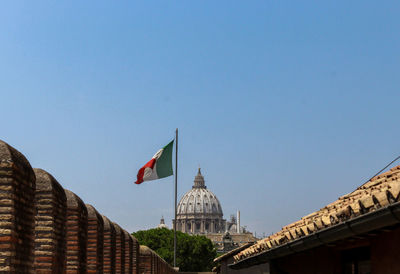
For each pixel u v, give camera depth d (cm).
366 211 764
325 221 899
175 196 4803
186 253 14012
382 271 905
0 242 834
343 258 1163
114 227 1806
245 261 1608
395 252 855
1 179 843
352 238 952
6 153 852
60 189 1123
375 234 908
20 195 883
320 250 1264
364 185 1282
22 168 892
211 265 14200
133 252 2370
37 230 1051
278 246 1176
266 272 3812
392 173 1194
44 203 1055
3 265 828
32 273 954
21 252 890
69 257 1241
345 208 812
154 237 14250
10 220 839
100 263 1512
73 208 1255
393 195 691
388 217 717
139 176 3644
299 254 1391
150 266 3178
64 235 1153
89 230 1454
